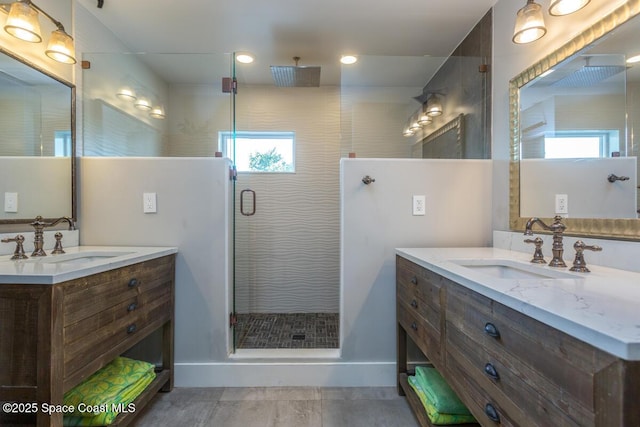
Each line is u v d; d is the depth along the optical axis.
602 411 0.54
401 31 2.25
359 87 2.63
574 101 1.34
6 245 1.51
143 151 2.44
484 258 1.47
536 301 0.72
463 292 1.06
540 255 1.33
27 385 1.01
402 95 2.62
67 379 1.08
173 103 2.56
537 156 1.58
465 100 2.27
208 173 1.97
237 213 3.18
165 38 2.36
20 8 1.43
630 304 0.70
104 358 1.28
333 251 3.22
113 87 2.21
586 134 1.28
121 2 1.94
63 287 1.06
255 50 2.54
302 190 3.22
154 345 1.95
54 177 1.78
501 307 0.84
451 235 1.98
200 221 1.96
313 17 2.09
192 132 2.56
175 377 1.94
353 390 1.91
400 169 1.97
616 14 1.16
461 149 2.32
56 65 1.81
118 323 1.37
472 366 0.99
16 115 1.56
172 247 1.93
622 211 1.13
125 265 1.42
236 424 1.58
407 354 1.97
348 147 2.62
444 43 2.40
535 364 0.71
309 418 1.63
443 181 1.98
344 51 2.55
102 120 2.13
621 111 1.14
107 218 1.94
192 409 1.70
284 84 3.14
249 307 3.19
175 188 1.96
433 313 1.32
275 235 3.21
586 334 0.57
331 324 2.83
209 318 1.96
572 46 1.35
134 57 2.33
